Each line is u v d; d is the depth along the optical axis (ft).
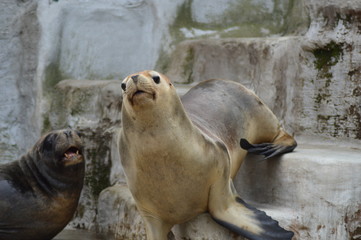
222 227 27.58
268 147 31.81
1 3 47.29
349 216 28.40
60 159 32.50
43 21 46.50
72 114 43.04
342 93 36.65
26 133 46.98
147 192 26.18
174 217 27.30
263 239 25.49
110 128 39.73
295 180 30.17
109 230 35.40
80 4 47.44
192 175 25.41
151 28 47.88
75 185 33.58
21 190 32.40
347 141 36.27
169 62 46.39
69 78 47.03
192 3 48.70
